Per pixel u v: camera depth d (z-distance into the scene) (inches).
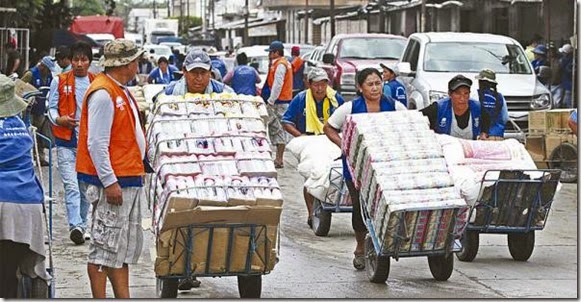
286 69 900.6
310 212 608.1
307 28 2945.4
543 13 1450.5
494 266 511.2
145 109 450.9
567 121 820.0
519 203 498.0
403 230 444.1
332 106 633.6
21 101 381.4
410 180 447.2
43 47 1540.4
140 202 383.9
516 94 906.1
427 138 459.8
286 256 533.3
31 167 377.7
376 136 457.4
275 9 3270.2
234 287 460.4
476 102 522.9
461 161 498.6
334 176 567.5
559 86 1103.0
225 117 397.4
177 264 390.3
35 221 374.0
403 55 1019.9
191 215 379.2
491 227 503.2
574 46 1042.7
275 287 460.8
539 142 832.3
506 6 1636.3
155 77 1215.6
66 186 549.0
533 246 520.4
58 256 524.7
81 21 2519.7
